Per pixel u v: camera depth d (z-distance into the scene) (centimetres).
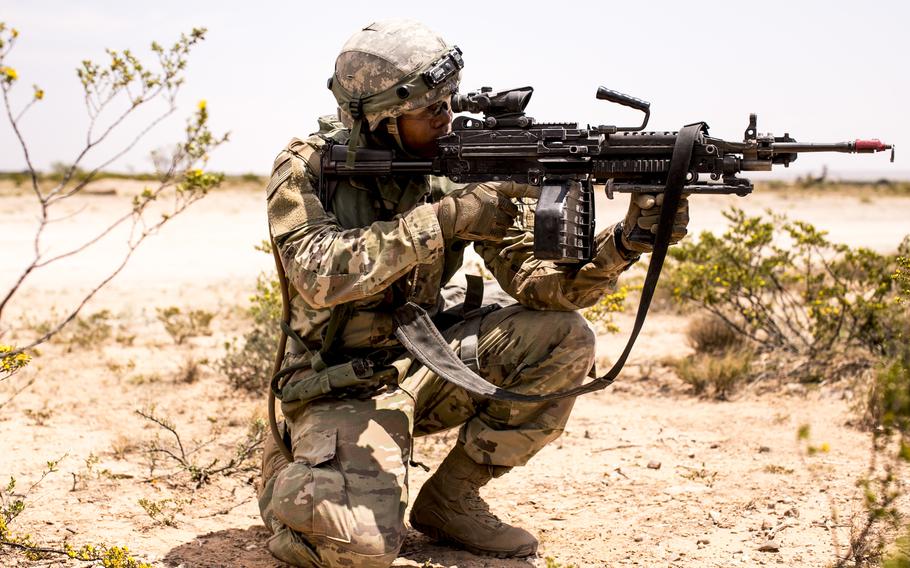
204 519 367
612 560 320
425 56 299
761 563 310
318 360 309
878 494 358
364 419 301
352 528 278
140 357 688
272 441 345
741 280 666
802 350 639
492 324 327
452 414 332
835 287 624
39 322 820
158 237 1756
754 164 266
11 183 3400
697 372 582
